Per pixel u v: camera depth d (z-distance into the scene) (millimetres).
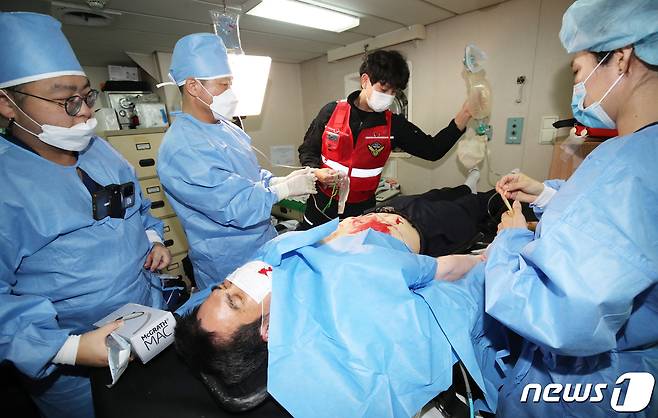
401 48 2307
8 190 867
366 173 1848
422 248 1352
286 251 886
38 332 796
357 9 1746
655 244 502
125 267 1065
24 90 848
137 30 1891
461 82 2057
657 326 611
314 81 3086
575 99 692
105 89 2426
